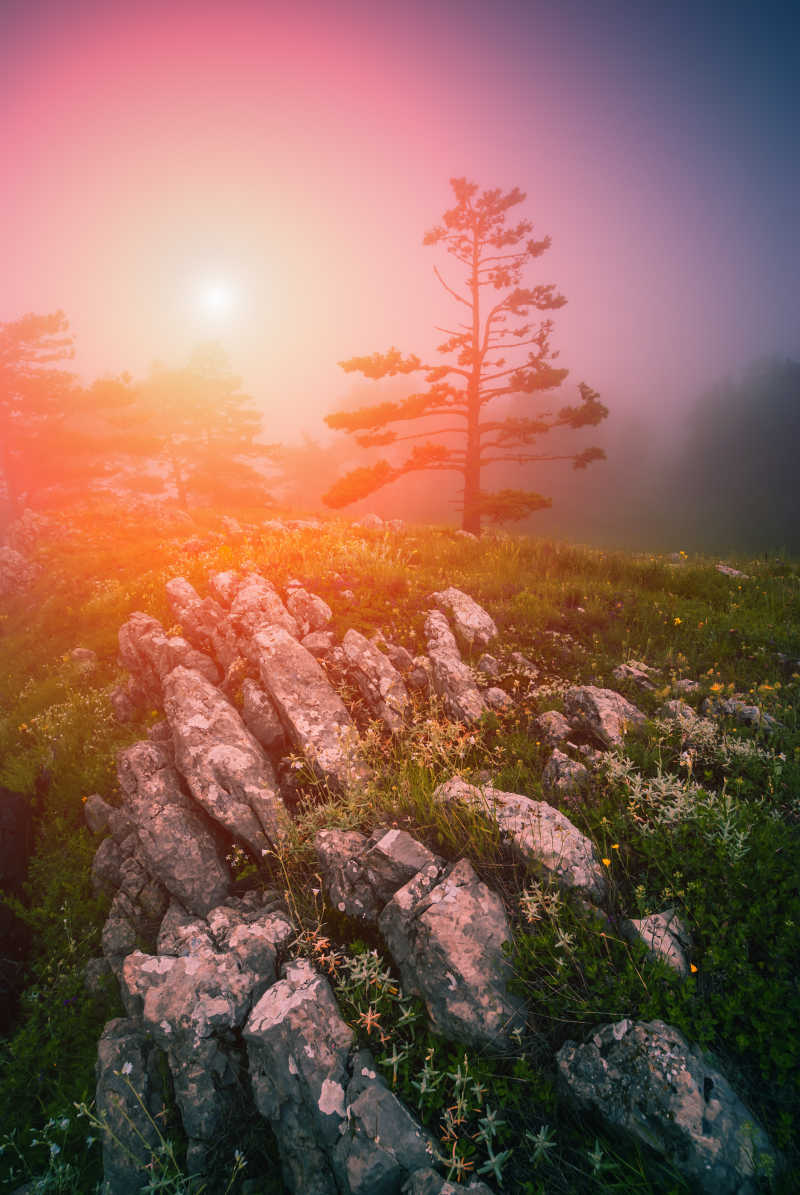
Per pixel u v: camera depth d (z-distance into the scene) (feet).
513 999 10.21
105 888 18.98
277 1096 10.05
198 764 17.49
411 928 11.38
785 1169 7.97
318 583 28.14
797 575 39.17
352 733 17.94
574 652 23.77
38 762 26.40
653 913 11.12
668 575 34.27
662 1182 8.02
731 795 13.75
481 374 71.72
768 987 9.44
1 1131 12.71
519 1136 9.10
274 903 14.53
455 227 72.49
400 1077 9.99
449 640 23.32
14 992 16.97
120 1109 10.69
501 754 17.26
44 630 44.91
